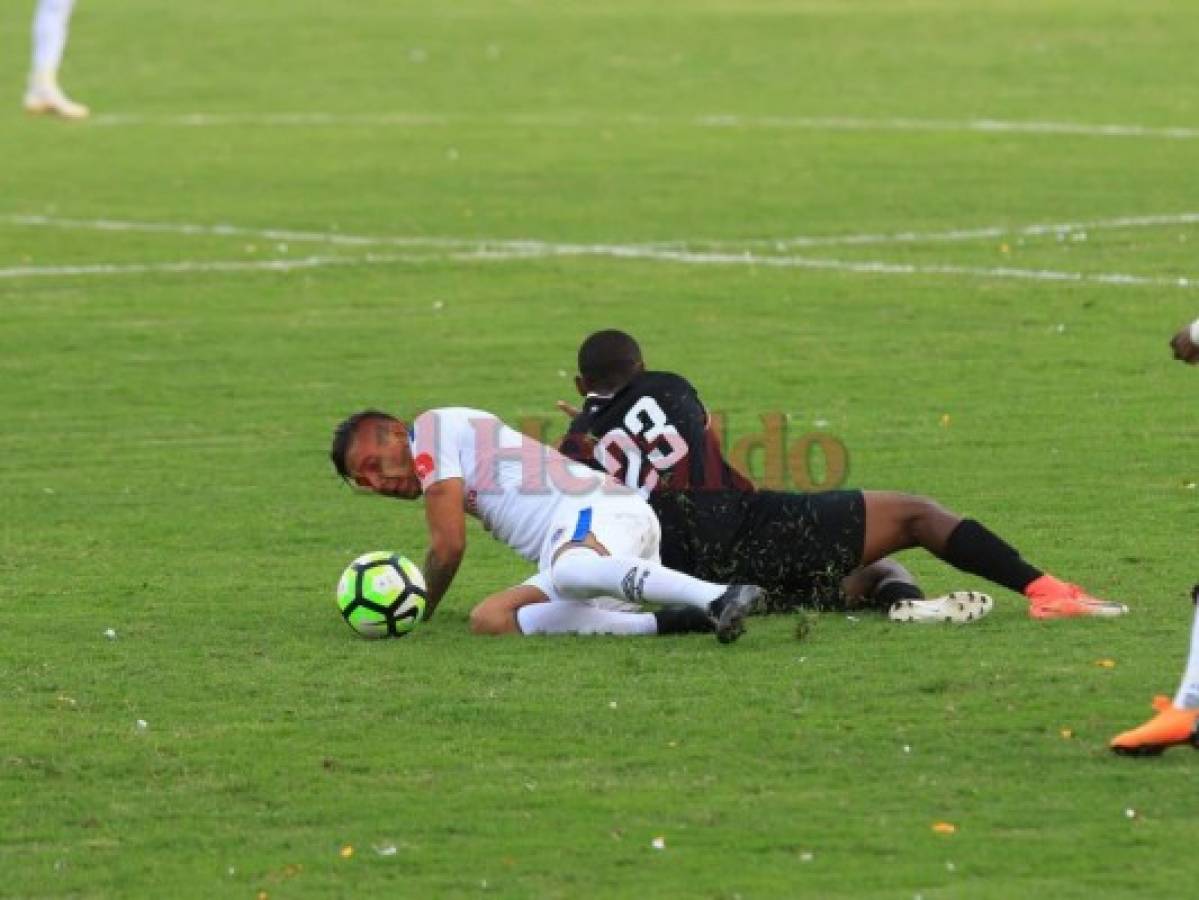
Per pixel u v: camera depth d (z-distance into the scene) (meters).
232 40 140.12
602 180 85.00
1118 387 48.88
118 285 65.56
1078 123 98.44
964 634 29.50
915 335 55.50
